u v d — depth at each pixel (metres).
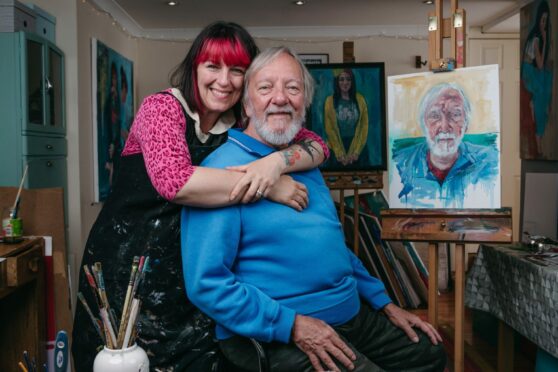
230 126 1.72
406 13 5.04
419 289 4.53
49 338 2.41
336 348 1.41
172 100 1.54
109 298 1.55
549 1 4.10
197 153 1.58
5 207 2.73
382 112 4.75
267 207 1.47
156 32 5.54
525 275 2.41
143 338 1.54
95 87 4.09
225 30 1.59
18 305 2.24
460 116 2.28
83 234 3.84
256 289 1.43
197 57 1.58
